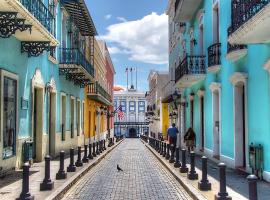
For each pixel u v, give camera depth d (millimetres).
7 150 13188
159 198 9953
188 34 24844
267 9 8828
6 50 12953
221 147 16625
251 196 6258
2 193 9828
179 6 21984
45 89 18266
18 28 12281
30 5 13141
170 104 37438
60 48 21234
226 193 8664
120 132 82812
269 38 10961
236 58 13984
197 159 19344
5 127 13008
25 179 8430
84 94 31234
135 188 11531
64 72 21906
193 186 10938
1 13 11422
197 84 22266
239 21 11812
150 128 65375
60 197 9844
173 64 33531
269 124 11219
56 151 20609
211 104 18547
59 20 21031
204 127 20375
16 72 14008
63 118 23125
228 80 15445
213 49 16906
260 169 11805
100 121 45344
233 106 14703
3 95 12688
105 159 22047
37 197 9188
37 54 15266
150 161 20812
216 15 17859
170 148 20172
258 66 12125
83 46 28844
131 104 83625
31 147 15352
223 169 8703
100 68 44469
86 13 23219
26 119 15305
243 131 14469
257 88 12242
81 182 12758
